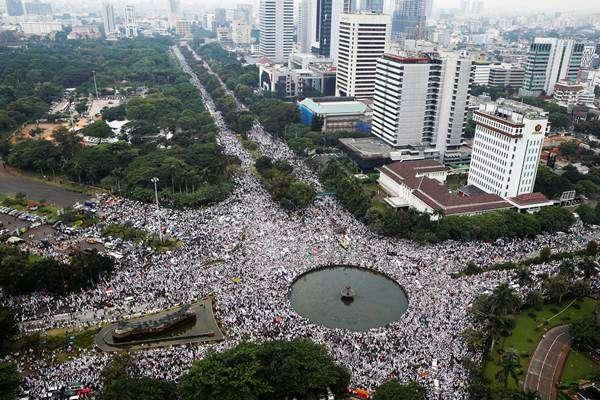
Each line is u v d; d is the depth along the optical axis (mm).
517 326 179750
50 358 153375
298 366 140000
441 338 163375
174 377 143625
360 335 165125
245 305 178875
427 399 137375
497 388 144875
